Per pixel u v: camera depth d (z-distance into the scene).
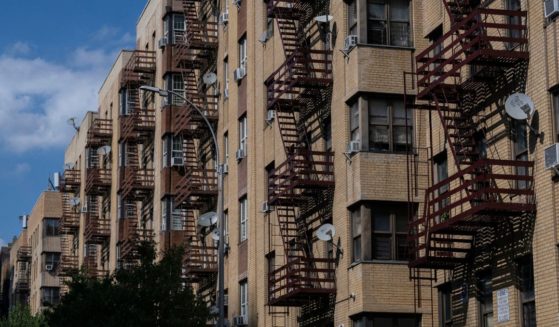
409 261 39.16
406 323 40.59
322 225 42.50
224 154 60.81
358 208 41.91
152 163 74.31
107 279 48.50
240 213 56.81
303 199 46.66
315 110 46.56
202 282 61.75
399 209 41.56
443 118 36.59
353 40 42.44
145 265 48.38
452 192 34.66
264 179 52.56
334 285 43.22
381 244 41.25
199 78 66.25
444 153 40.06
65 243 103.75
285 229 47.16
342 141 43.12
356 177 41.62
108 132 87.31
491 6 36.62
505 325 34.28
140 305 46.72
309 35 47.66
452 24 37.38
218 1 63.75
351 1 43.84
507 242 34.38
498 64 34.31
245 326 54.00
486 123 36.00
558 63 32.25
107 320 46.09
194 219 64.69
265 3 53.84
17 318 88.25
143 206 75.44
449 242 37.09
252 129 54.84
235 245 56.88
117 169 83.44
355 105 42.62
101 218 86.88
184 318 46.94
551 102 32.59
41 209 113.25
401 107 42.19
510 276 34.16
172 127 69.31
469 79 36.00
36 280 114.25
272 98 48.00
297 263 43.56
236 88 58.59
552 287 31.80
